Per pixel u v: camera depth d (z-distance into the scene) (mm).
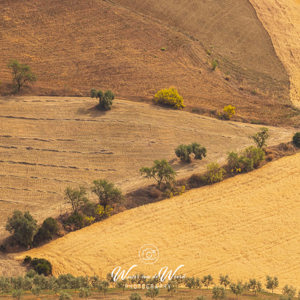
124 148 103438
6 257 72188
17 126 107125
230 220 83500
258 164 100000
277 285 65250
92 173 95750
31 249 74625
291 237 80562
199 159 101062
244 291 63688
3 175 93062
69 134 106312
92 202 84750
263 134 103875
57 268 70188
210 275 66062
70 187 88375
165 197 89000
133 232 79188
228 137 109875
